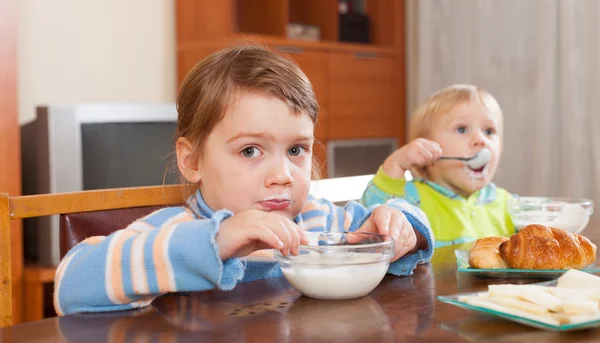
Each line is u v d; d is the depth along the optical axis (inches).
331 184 58.5
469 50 135.9
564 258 33.4
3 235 35.1
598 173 116.5
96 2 115.8
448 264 37.8
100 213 39.3
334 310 27.6
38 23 109.0
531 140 127.5
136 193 40.8
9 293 34.8
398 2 142.6
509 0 129.6
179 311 27.9
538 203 49.2
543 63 122.3
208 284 28.7
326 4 134.1
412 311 27.2
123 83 119.5
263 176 35.1
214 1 116.8
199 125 36.4
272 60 37.0
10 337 24.8
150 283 28.6
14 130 87.0
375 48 137.9
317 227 44.0
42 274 86.9
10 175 86.6
